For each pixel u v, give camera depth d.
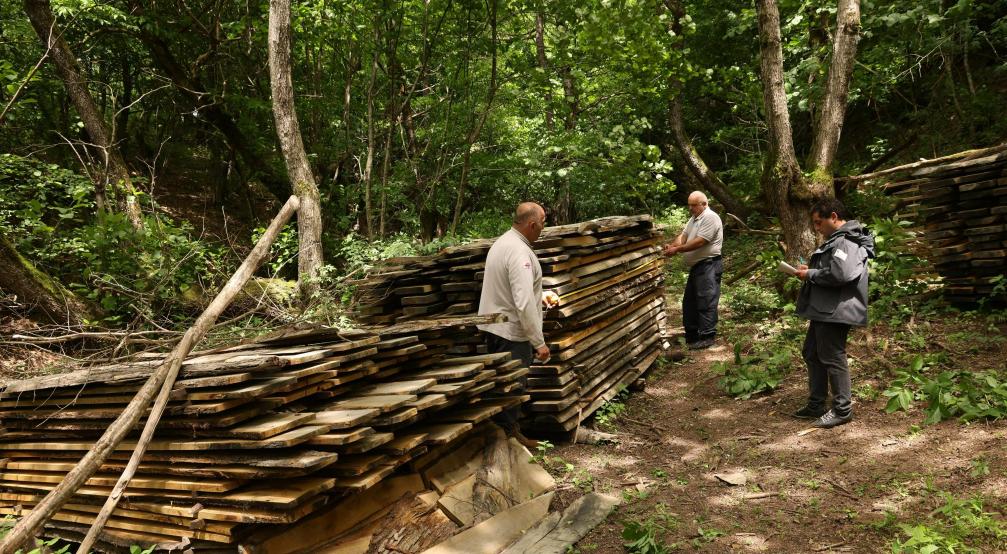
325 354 3.19
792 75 9.91
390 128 11.15
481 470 3.89
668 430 5.07
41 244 8.46
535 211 4.43
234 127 12.65
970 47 13.09
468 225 12.60
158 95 13.48
